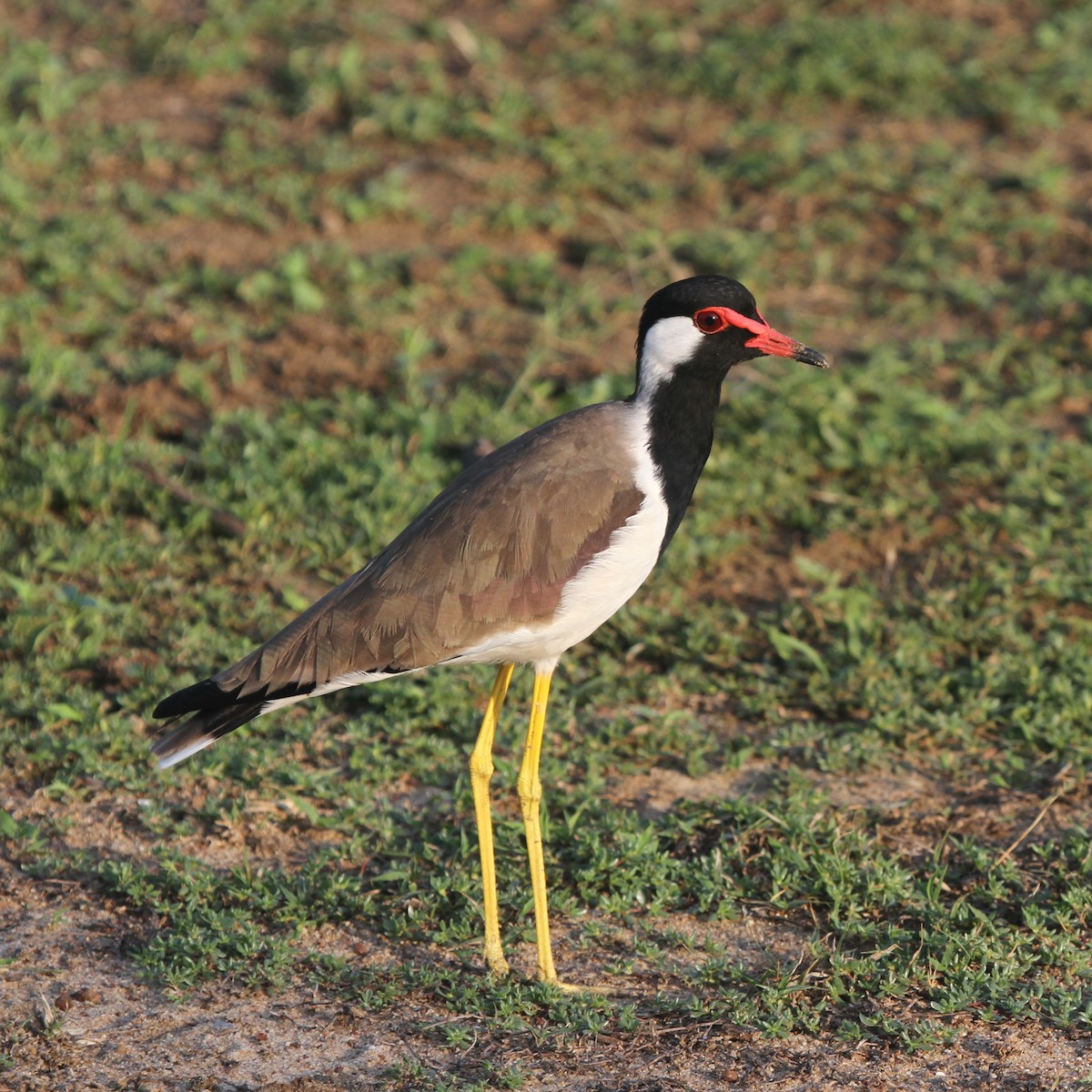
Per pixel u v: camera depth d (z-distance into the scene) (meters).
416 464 15.16
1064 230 19.14
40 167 20.36
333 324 17.61
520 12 24.14
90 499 14.60
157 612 13.41
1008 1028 9.04
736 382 16.72
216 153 20.77
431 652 9.73
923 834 10.95
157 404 16.03
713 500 14.88
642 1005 9.35
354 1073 8.77
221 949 9.73
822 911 10.21
